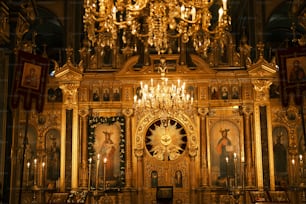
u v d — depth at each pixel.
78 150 18.27
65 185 17.81
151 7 11.05
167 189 16.86
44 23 20.27
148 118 18.53
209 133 18.45
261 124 18.16
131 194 17.95
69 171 17.92
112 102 18.59
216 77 18.55
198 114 18.45
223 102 18.48
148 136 18.52
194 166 18.09
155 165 18.31
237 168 18.12
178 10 10.89
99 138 18.45
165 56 18.50
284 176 18.03
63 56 20.50
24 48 16.55
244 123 18.38
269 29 20.86
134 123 18.52
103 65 19.08
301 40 16.56
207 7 11.05
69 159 18.02
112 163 18.23
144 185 18.14
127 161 18.16
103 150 18.34
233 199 17.70
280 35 21.05
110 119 18.55
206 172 17.97
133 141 18.36
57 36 21.23
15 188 14.73
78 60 19.53
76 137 18.17
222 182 18.03
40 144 18.17
